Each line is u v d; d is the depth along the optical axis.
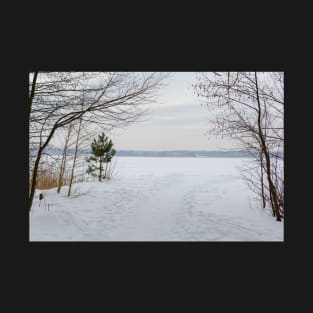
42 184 12.49
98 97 7.07
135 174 20.94
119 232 7.17
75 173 17.30
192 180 18.69
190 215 8.54
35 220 7.04
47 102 6.97
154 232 7.17
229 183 16.84
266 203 9.91
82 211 8.73
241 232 6.80
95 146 15.59
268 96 7.54
